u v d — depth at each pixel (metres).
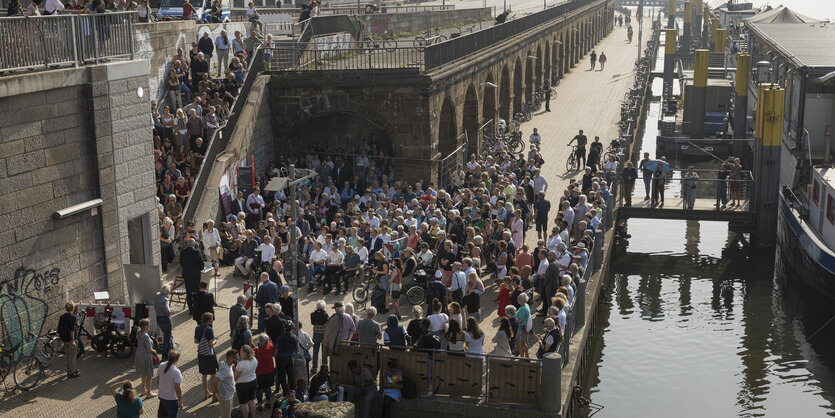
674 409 23.39
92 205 21.64
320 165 35.66
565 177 40.75
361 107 35.88
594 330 27.44
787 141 38.84
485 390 18.42
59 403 18.50
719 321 29.72
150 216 24.25
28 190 19.95
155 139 29.98
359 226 27.48
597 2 112.81
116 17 22.52
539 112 61.25
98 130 21.73
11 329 19.66
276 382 18.95
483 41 45.56
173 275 26.19
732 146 54.22
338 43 39.00
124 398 15.89
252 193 31.11
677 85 94.06
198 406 18.42
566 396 18.95
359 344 18.88
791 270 33.47
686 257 36.84
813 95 37.62
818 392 24.47
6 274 19.50
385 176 34.41
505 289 21.50
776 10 62.47
